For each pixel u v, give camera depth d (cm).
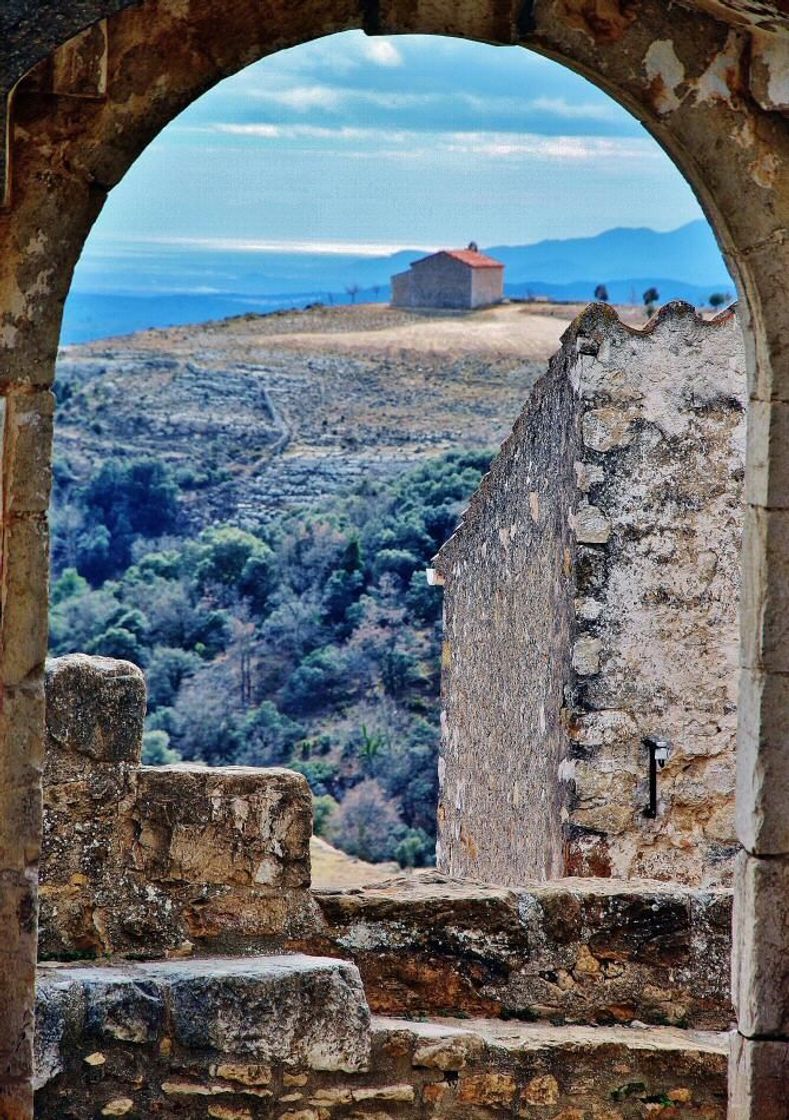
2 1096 1786
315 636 12719
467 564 3944
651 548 3097
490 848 3700
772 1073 1914
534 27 1859
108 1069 1925
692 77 1886
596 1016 2214
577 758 3097
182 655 12669
